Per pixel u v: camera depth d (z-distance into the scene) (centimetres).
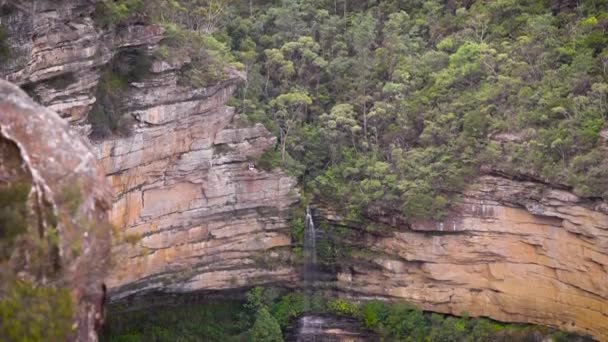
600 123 4678
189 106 4762
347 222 5328
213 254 5128
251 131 5156
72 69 4053
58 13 3919
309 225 5359
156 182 4753
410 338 5091
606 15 5350
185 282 5012
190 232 5000
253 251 5272
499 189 4862
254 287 5288
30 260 2189
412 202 5025
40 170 2253
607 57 4962
